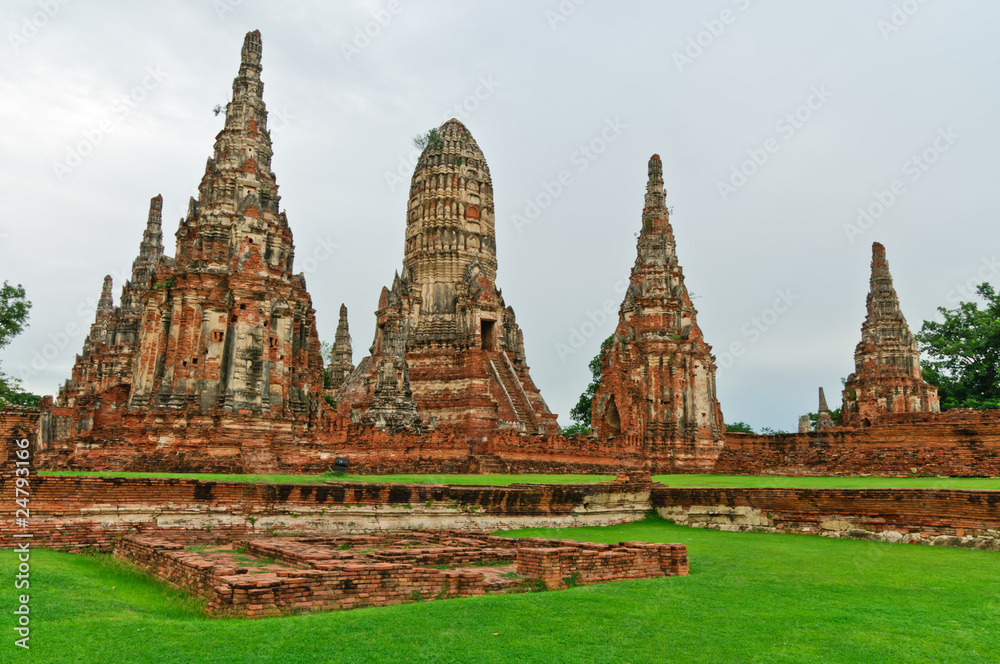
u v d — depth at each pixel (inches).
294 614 549.6
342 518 1028.5
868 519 990.4
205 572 611.2
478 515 1113.4
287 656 445.7
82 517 882.1
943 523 923.4
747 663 448.8
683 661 450.6
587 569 698.8
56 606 549.3
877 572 734.5
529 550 693.9
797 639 497.4
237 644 464.4
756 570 754.8
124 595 629.6
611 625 524.7
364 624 510.3
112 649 452.1
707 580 694.5
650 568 741.9
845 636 505.0
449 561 756.0
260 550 768.3
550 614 550.0
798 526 1065.5
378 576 604.7
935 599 615.8
